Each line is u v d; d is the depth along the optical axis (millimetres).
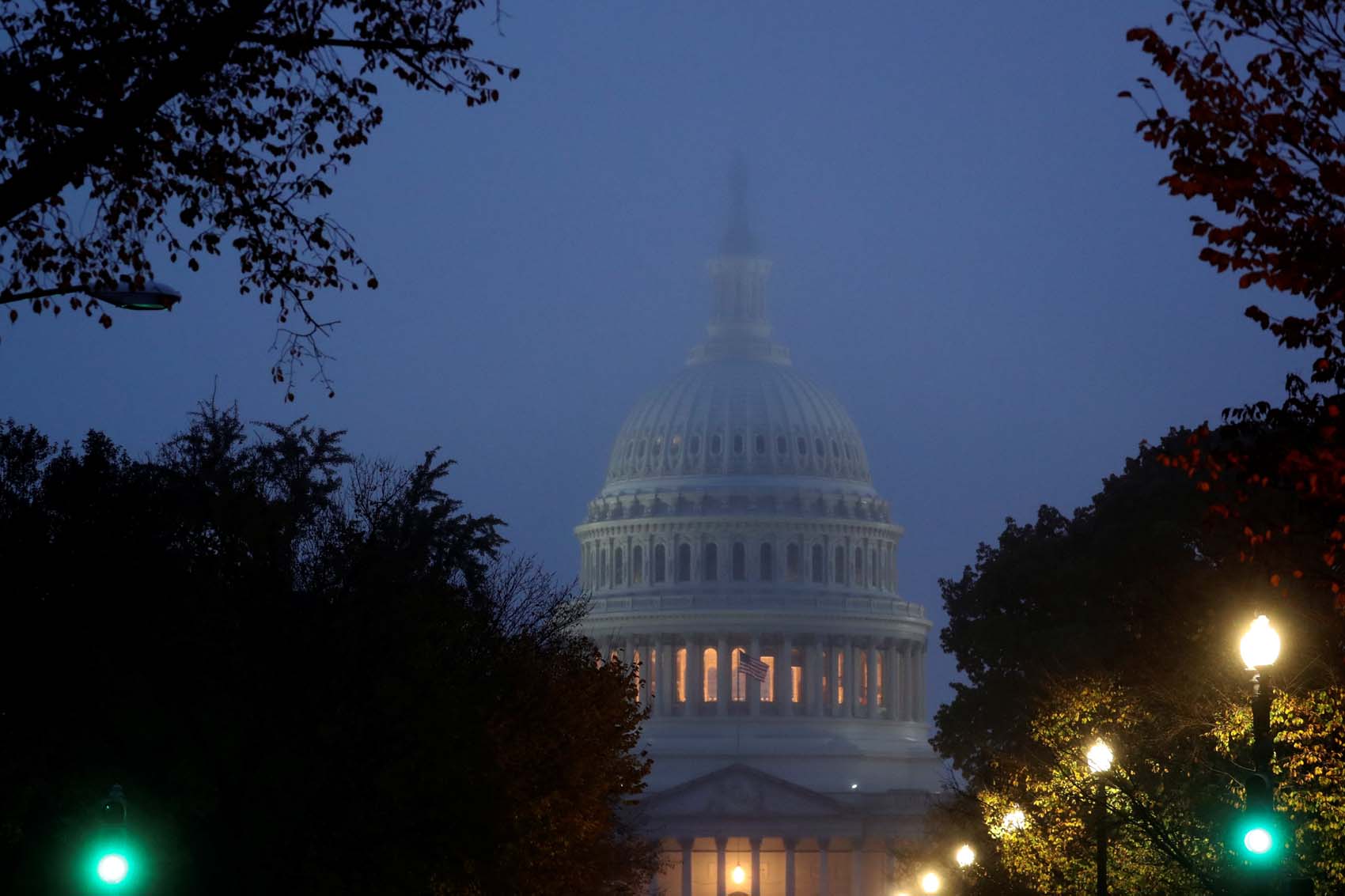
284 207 38469
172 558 73938
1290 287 34812
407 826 68000
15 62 35344
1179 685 74500
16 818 65438
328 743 68062
